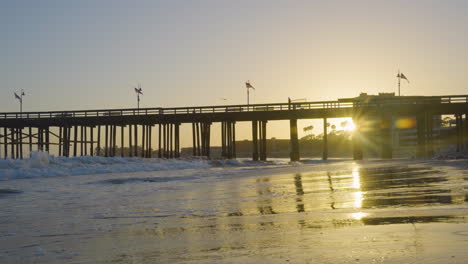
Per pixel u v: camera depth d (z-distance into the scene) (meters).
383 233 7.55
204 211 10.90
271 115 49.25
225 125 51.22
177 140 51.22
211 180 21.19
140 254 6.60
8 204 12.61
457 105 47.56
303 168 32.28
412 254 6.09
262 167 36.47
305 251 6.47
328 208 10.87
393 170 25.00
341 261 5.85
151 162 40.69
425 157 48.94
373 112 48.69
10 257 6.52
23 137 53.62
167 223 9.30
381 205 10.98
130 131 50.72
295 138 49.38
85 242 7.52
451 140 68.38
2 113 51.56
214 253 6.53
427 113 49.78
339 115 49.19
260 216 9.95
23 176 24.67
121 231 8.48
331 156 147.25
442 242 6.77
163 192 15.67
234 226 8.76
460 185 15.24
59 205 12.32
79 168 29.19
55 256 6.56
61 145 52.41
